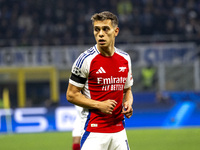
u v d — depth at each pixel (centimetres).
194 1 8319
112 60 1398
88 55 1377
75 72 1377
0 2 8056
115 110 1415
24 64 6450
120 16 7812
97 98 1403
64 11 7950
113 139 1414
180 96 4600
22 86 6481
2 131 4397
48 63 6488
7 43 6856
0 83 7200
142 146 3064
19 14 7869
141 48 6494
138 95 4728
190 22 7700
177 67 6675
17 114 4428
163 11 8000
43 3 8056
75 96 1386
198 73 6588
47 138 3728
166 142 3247
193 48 6519
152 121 4534
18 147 3206
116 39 6950
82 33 7550
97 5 8125
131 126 4519
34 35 7500
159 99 4644
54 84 6488
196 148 2916
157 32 7575
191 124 4553
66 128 4428
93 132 1401
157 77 6694
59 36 7512
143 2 8144
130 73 1492
